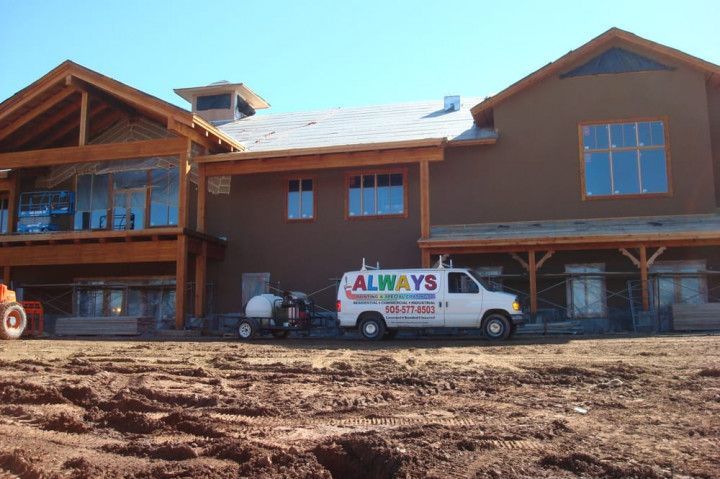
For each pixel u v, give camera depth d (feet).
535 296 66.69
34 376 33.35
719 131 74.08
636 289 69.92
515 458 16.94
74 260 76.43
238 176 83.15
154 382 31.71
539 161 74.84
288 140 85.51
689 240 64.39
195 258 82.99
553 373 32.91
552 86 75.66
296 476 16.03
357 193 79.51
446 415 22.97
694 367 33.40
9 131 83.87
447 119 87.04
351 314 61.00
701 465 16.01
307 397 27.22
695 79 72.64
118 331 71.97
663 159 72.33
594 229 69.10
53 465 17.37
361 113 97.66
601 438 18.97
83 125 80.12
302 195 81.10
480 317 58.18
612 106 73.97
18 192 89.30
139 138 88.28
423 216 72.74
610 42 74.79
